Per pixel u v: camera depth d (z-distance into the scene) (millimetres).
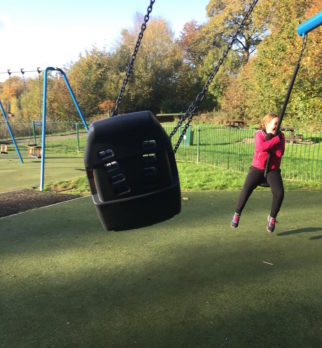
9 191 7402
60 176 9266
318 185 7062
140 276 3207
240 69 36250
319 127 17125
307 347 2158
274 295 2791
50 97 37000
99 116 35344
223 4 38344
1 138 24344
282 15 21000
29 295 2922
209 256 3617
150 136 1703
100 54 38875
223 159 11477
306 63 15578
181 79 41875
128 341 2279
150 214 1757
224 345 2197
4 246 4121
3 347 2254
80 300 2814
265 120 3504
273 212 3648
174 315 2555
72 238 4316
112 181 1699
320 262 3408
